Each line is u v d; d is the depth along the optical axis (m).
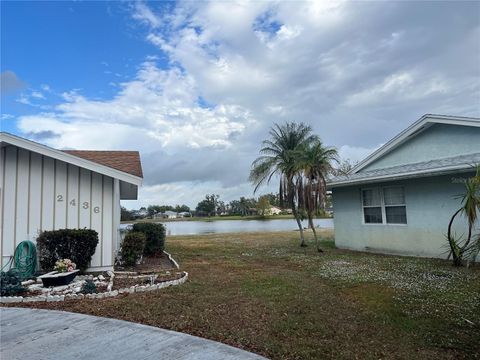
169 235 24.36
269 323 4.70
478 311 5.14
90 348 3.85
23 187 8.37
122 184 11.69
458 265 8.72
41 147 8.09
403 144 12.41
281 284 7.07
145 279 7.48
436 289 6.41
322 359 3.66
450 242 8.90
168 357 3.59
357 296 6.16
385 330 4.50
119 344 3.95
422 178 10.64
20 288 6.26
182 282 7.17
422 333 4.39
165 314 5.06
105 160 11.15
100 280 7.45
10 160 8.33
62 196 8.62
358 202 12.97
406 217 11.16
